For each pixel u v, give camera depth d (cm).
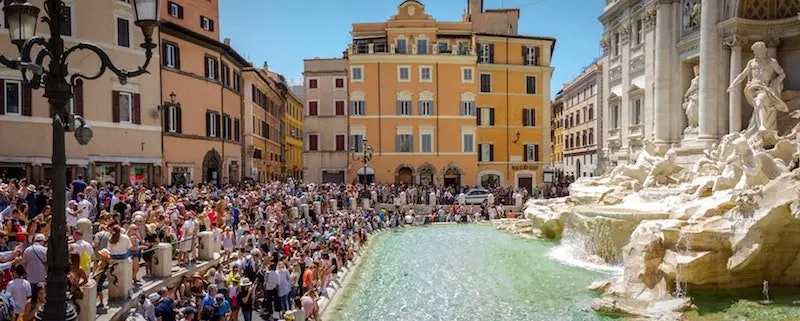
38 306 1273
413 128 6875
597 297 2275
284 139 8538
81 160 3503
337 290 2508
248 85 6009
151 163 3981
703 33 3725
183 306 1719
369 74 6856
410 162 6881
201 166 4609
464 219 5331
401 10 6925
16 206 2033
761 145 3000
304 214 3994
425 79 6875
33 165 3319
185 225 2222
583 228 3180
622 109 4975
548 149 7406
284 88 8256
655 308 2012
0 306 1116
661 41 4250
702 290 2189
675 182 3403
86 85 3541
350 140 6881
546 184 6431
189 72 4450
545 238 4081
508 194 5972
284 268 1994
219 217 2703
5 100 3234
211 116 4781
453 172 6931
